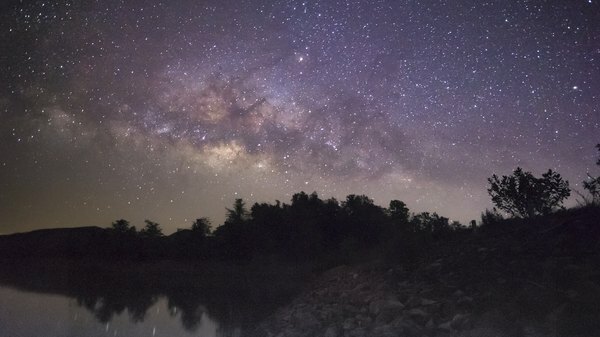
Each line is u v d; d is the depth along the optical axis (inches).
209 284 1170.0
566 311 344.2
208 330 579.5
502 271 477.1
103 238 1969.7
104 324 620.7
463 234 735.1
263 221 1533.0
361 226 1392.7
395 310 476.4
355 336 448.5
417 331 408.8
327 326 521.3
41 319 650.8
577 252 445.4
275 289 996.6
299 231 1425.9
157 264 1622.8
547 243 492.4
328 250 1379.2
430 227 929.5
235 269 1406.3
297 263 1350.9
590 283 368.8
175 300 879.7
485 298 426.9
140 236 1926.7
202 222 1765.5
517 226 609.6
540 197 655.8
